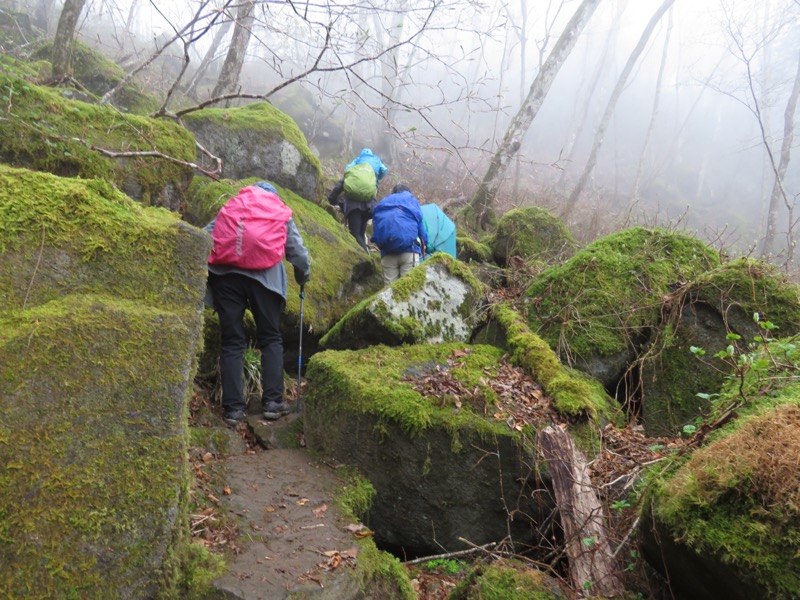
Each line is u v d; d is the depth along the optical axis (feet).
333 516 10.19
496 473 11.65
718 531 6.78
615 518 10.18
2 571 5.50
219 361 15.05
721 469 7.26
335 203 26.50
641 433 14.51
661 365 15.61
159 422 6.81
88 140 14.62
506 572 9.35
